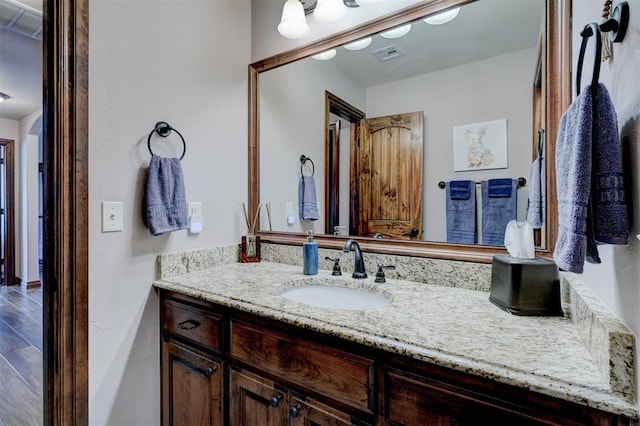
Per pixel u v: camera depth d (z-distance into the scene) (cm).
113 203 131
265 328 105
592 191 58
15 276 434
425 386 75
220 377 117
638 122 53
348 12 154
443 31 135
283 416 99
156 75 146
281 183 180
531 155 116
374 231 152
